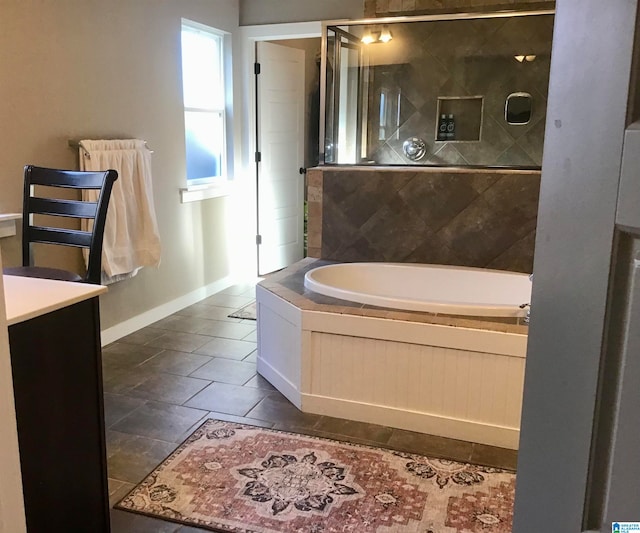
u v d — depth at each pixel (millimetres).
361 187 3734
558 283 680
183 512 1974
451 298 3533
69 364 1587
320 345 2625
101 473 1758
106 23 3344
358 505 2020
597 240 622
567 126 647
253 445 2404
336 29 3842
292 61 5258
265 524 1919
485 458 2342
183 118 4117
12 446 1111
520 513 777
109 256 3314
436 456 2350
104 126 3398
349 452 2361
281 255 5445
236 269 5031
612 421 632
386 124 4070
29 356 1448
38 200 2473
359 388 2607
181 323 3953
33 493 1500
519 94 3867
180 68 4047
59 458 1583
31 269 2338
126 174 3412
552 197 678
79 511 1680
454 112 3992
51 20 2992
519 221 3465
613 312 616
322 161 3932
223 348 3496
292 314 2689
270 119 5070
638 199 568
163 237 4016
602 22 594
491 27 3840
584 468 667
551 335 698
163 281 4055
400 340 2486
